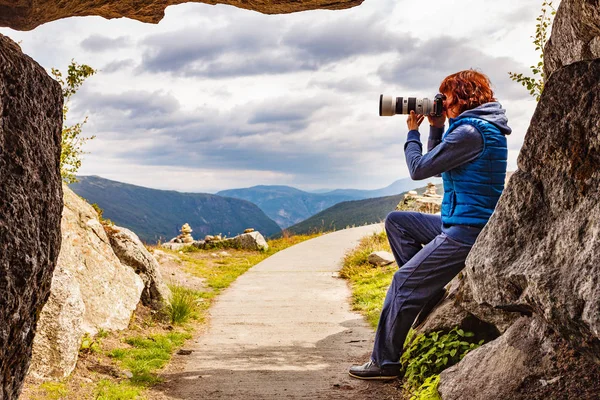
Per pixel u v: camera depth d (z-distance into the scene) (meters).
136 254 7.55
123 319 6.59
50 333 4.68
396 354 4.65
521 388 3.01
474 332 4.36
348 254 14.77
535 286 2.56
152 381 5.00
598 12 2.61
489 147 4.07
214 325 7.56
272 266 13.71
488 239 3.00
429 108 4.30
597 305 2.21
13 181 2.26
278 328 7.31
